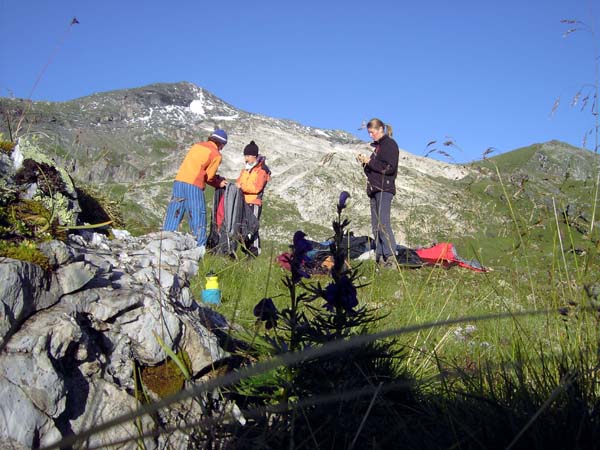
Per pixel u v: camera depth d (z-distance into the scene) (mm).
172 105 199250
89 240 3719
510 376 3059
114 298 2678
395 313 4773
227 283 6441
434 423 2812
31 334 2227
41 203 3207
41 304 2406
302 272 2787
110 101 179125
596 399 2629
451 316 4809
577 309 2900
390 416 2869
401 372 3344
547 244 3570
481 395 2781
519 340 3336
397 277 6582
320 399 1701
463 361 3852
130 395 2523
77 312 2521
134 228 7656
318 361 2676
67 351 2385
